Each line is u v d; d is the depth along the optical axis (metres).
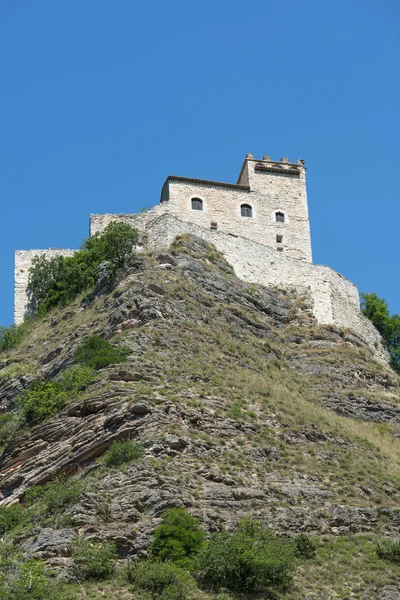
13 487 45.03
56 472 44.25
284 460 46.78
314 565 38.88
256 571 36.59
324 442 50.50
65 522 38.88
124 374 50.00
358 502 44.22
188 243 69.69
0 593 33.69
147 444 43.47
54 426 47.25
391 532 42.47
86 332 59.62
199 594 35.53
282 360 63.16
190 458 43.72
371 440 53.09
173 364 52.62
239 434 47.59
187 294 62.19
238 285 69.12
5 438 50.50
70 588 35.16
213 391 50.94
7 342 67.38
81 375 51.25
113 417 45.53
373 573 38.38
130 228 68.00
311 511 42.50
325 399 59.28
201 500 40.94
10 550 37.91
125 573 36.34
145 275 63.00
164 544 37.59
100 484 41.12
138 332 55.09
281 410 52.12
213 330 59.97
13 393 58.00
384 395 63.25
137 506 39.69
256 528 39.25
